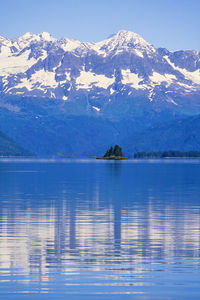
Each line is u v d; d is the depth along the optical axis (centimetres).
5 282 5953
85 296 5478
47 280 6038
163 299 5388
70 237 8856
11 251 7606
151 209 13188
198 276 6234
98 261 6988
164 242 8388
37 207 13512
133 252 7575
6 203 14575
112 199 15962
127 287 5791
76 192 18738
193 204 14500
